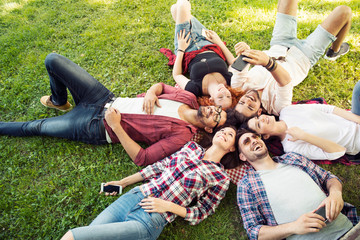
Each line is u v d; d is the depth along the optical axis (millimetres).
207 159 2193
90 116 2326
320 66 2996
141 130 2309
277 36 2680
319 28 2496
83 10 3678
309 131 2234
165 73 3055
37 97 2865
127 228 1737
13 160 2410
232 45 3256
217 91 2477
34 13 3678
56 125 2371
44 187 2273
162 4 3641
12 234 2037
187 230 2121
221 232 2129
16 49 3256
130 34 3375
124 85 2945
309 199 1875
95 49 3252
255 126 2254
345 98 2779
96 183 2291
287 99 2367
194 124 2371
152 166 2182
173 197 1969
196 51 2828
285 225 1770
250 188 2021
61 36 3404
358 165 2385
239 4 3582
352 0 3492
